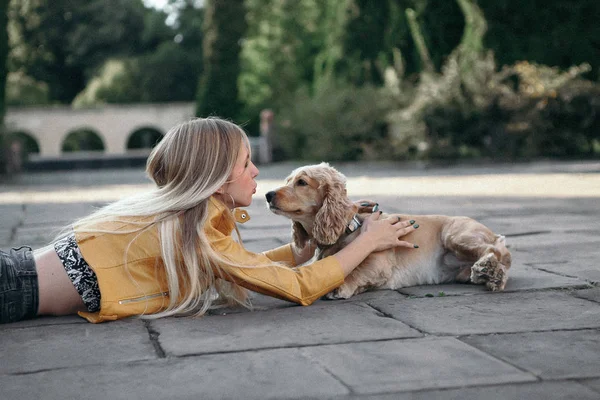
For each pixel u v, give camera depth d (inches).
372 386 82.5
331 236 130.6
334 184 132.3
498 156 656.4
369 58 765.9
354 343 100.9
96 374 89.7
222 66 964.0
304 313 119.8
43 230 260.8
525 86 650.8
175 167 121.5
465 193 370.3
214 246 118.3
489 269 133.9
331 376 86.4
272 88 1042.1
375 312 120.0
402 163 689.0
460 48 690.2
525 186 402.0
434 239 145.1
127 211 120.2
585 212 273.3
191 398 80.3
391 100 727.1
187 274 120.7
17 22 1603.1
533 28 661.9
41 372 91.2
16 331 111.7
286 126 811.4
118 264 117.0
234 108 973.8
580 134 644.7
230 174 124.2
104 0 1625.2
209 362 93.5
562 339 101.3
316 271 123.7
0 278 113.3
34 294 115.1
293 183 134.5
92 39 1626.5
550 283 140.6
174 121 1115.9
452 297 130.5
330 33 818.2
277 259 147.6
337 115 743.1
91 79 1640.0
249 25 1058.1
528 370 87.6
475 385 82.6
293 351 97.5
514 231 223.6
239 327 111.7
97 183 584.1
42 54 1656.0
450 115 650.2
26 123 1083.3
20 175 777.6
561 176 464.8
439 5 721.0
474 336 103.5
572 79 642.8
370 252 130.1
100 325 114.4
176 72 1521.9
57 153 1096.8
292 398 79.5
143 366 92.6
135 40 1695.4
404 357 93.5
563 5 656.4
